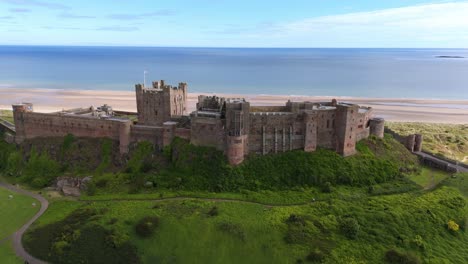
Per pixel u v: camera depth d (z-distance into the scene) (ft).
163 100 339.16
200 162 293.43
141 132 321.93
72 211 252.42
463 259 208.33
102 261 202.18
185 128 315.99
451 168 319.47
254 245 209.05
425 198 260.42
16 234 230.89
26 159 345.92
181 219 227.20
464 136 454.40
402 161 322.75
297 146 306.55
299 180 280.92
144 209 244.01
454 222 235.20
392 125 512.63
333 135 310.24
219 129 293.43
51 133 355.56
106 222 227.61
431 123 543.80
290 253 202.90
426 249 212.23
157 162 308.60
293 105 309.63
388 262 199.82
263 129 295.48
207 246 209.05
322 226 224.12
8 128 397.80
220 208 243.40
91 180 295.69
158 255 205.26
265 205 253.44
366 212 238.27
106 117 344.28
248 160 292.61
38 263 203.92
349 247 208.64
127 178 295.48
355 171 289.53
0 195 288.71
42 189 302.86
